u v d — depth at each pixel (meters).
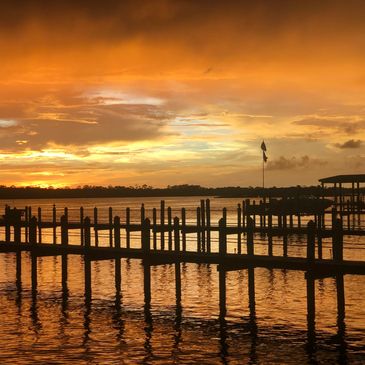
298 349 25.03
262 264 29.55
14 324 29.73
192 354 24.62
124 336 27.28
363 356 24.11
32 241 39.22
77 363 23.56
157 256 33.22
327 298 34.00
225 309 30.80
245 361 23.70
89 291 35.88
